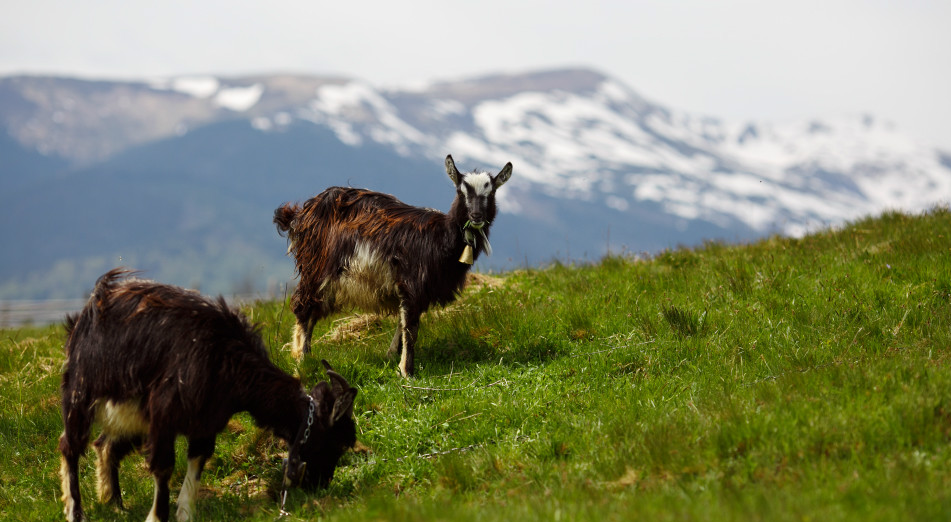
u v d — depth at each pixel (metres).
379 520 6.31
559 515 5.75
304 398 7.90
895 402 6.82
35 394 10.93
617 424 7.82
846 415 6.79
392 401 9.44
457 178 10.65
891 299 10.22
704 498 5.87
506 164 10.69
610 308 11.31
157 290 7.60
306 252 10.91
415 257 10.37
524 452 7.80
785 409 7.21
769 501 5.57
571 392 9.09
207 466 8.81
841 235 13.89
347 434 8.09
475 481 7.45
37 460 9.37
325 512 7.21
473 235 10.55
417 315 10.31
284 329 12.52
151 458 7.27
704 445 6.91
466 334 11.03
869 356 8.45
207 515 7.75
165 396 7.23
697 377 8.92
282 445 8.99
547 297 12.41
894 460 6.07
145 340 7.34
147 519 7.41
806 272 11.67
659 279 12.26
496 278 14.38
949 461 5.98
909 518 5.09
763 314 10.31
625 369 9.55
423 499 7.07
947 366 7.55
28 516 8.05
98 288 7.60
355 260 10.49
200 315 7.53
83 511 7.66
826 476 5.97
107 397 7.40
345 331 12.03
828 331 9.62
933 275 10.62
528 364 10.02
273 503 7.99
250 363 7.65
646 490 6.33
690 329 10.20
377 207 10.83
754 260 12.70
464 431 8.55
